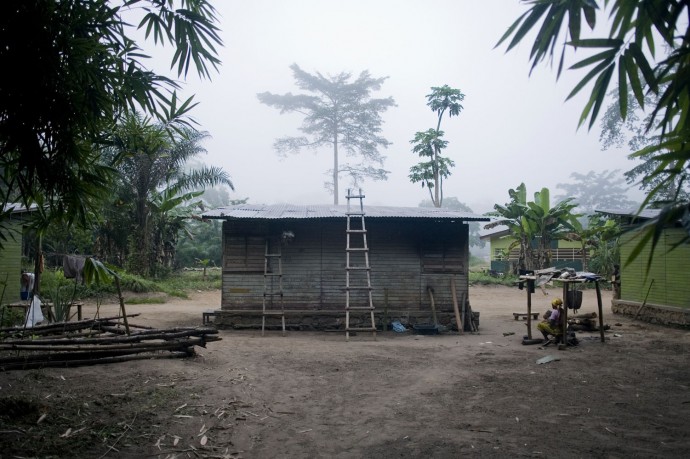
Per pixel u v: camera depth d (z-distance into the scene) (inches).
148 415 192.2
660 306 476.4
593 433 184.4
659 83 113.7
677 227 456.8
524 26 116.7
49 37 160.9
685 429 189.2
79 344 265.7
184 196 841.5
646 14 109.5
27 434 163.3
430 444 173.2
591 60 113.0
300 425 193.8
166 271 896.3
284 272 471.5
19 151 175.8
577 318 440.5
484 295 818.2
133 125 226.4
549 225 911.7
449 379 266.4
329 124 1875.0
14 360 231.8
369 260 475.2
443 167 1049.5
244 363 292.0
